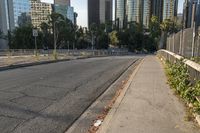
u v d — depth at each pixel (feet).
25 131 15.97
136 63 69.77
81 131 16.22
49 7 406.00
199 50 23.29
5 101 23.08
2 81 34.65
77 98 24.88
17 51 176.35
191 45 27.35
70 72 46.29
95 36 353.92
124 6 405.80
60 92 27.48
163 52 70.90
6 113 19.53
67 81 35.22
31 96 25.26
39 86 30.83
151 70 45.68
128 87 28.48
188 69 24.49
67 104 22.52
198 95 18.28
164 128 15.55
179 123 16.37
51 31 318.04
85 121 18.10
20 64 58.08
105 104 22.81
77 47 345.51
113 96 26.11
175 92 25.17
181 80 24.26
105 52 201.36
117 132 15.10
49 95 25.89
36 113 19.69
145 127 15.76
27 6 420.36
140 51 323.57
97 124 17.31
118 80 37.09
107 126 16.10
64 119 18.44
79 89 29.43
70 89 29.30
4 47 338.13
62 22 317.83
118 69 52.42
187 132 14.89
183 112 18.66
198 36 23.93
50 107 21.44
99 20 548.31
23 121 17.80
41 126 16.92
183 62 27.20
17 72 46.11
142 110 19.35
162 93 25.12
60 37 313.32
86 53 173.27
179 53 38.06
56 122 17.79
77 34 346.54
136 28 338.95
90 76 40.83
